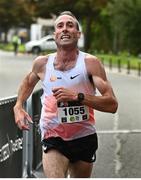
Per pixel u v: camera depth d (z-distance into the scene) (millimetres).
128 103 35750
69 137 10672
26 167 15906
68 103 10594
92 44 115875
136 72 67250
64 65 10625
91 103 10266
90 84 10656
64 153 10695
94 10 110688
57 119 10664
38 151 16953
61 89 10234
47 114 10734
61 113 10633
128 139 22672
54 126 10695
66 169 10719
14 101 14680
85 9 111062
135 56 87188
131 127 25906
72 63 10617
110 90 10484
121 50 100125
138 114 30594
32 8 124562
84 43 111062
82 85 10586
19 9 168875
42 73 10859
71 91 10273
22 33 170125
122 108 33156
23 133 15594
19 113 10969
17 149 14961
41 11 121125
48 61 10781
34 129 16406
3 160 13547
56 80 10625
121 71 68500
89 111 10734
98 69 10578
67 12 10844
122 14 83438
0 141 13297
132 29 83625
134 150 20391
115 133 24109
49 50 110000
